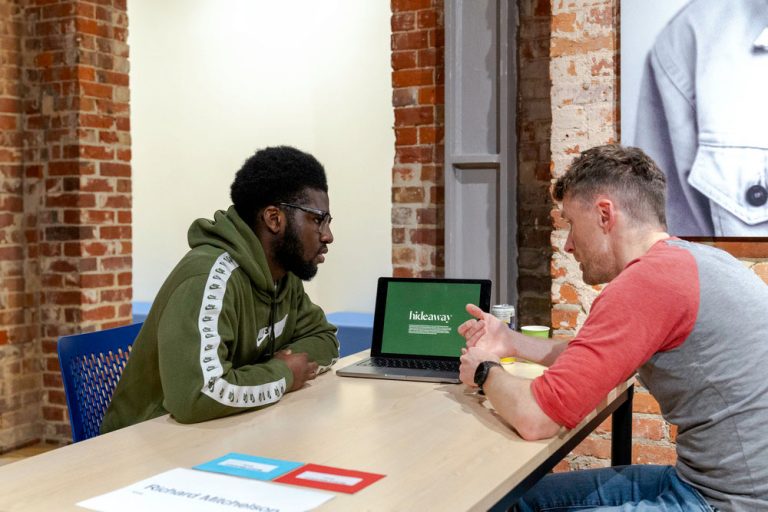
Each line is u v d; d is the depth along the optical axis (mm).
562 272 3215
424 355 2402
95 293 4312
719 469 1676
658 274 1678
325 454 1540
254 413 1857
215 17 6566
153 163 6812
